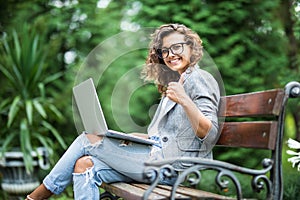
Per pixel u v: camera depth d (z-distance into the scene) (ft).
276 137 6.56
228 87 15.23
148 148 7.63
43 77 18.37
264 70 16.03
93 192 7.36
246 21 16.25
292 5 16.05
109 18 17.57
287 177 12.08
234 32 15.97
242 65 15.76
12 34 18.89
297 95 6.55
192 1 15.76
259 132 6.80
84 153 7.75
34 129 16.26
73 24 19.43
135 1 17.39
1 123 16.39
